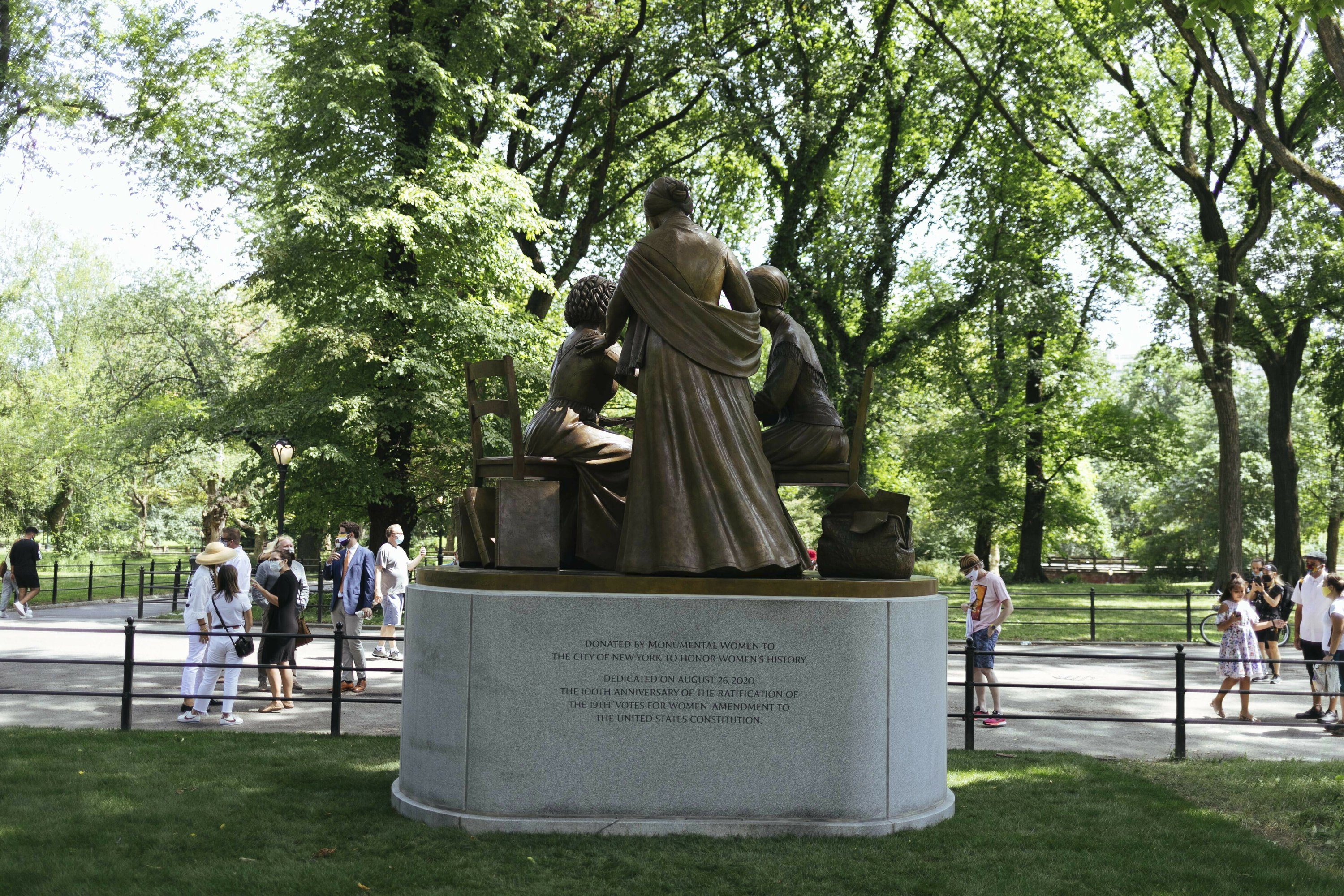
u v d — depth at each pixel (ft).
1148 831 22.54
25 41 70.64
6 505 130.31
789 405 24.49
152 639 59.47
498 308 79.51
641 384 22.47
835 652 21.27
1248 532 166.71
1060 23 96.58
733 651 21.15
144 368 128.77
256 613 56.24
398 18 77.10
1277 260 99.81
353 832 20.94
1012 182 98.43
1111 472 162.20
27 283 132.87
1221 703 40.63
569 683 21.06
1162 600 111.14
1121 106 100.07
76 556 143.33
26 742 29.96
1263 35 87.86
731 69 92.53
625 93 95.40
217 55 77.97
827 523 23.84
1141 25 80.64
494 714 21.08
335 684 32.68
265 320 126.62
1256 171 103.09
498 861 19.02
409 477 83.10
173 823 21.57
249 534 119.75
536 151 98.68
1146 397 193.26
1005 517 141.49
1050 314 94.02
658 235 22.97
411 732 22.72
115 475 126.62
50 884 17.74
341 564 44.75
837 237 91.61
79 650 53.36
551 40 88.53
